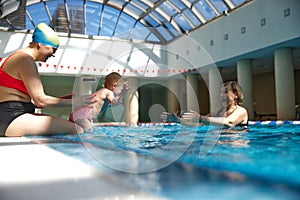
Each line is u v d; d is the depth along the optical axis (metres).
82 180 0.86
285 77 9.62
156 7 12.68
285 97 9.55
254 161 1.14
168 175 0.88
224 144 1.98
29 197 0.70
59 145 2.04
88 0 12.95
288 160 1.15
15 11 12.12
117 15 13.85
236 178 0.83
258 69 14.74
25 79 3.14
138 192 0.71
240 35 10.63
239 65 11.51
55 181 0.86
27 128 3.20
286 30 8.89
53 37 3.40
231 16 10.98
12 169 1.08
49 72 12.38
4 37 12.12
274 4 9.27
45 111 12.16
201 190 0.71
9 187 0.80
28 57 3.18
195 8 11.72
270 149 1.61
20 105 3.29
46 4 12.63
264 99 16.78
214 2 11.10
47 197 0.70
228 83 4.21
